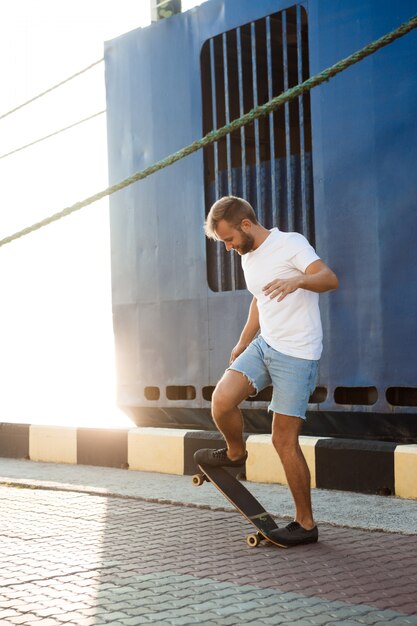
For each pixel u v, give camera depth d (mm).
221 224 4137
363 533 4383
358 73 6062
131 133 7773
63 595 3285
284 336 4133
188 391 7445
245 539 4270
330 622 2926
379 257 5953
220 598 3234
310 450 5711
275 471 5863
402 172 5852
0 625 2914
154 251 7512
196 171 7227
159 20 7754
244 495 4172
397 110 5875
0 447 7797
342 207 6145
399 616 2990
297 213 6672
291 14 6867
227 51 7184
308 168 6543
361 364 6047
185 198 7301
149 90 7625
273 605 3135
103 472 6664
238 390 4160
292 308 4113
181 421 7531
